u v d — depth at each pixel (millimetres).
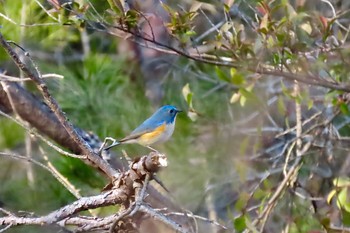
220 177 12406
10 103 10188
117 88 11156
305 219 10320
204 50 11023
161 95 12602
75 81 10984
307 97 8523
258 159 11383
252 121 12359
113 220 7434
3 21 10086
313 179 11500
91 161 7922
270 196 10758
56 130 10156
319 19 8414
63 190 10492
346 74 8648
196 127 12023
